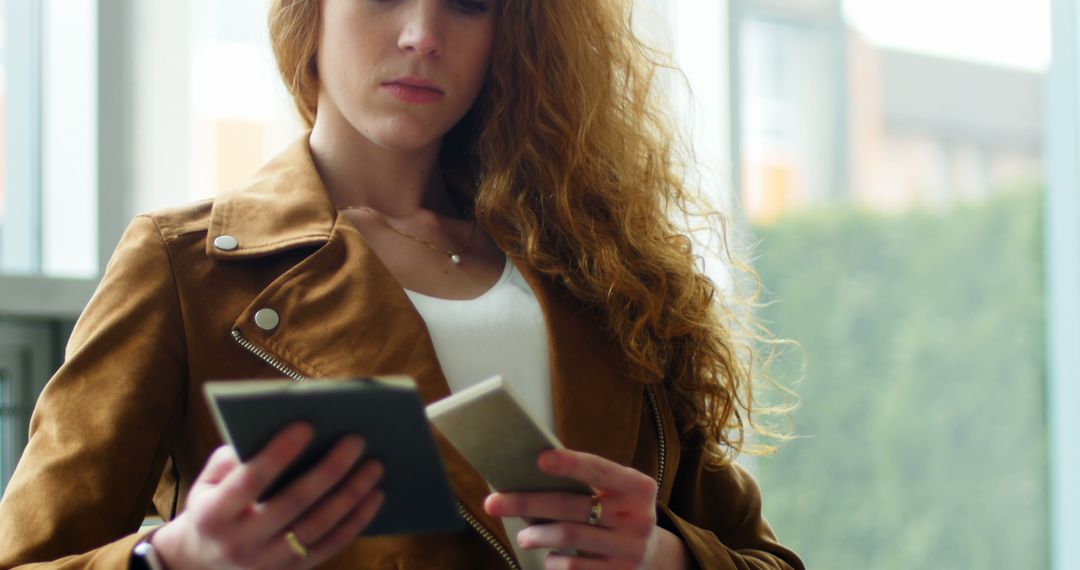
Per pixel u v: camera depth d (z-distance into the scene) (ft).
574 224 5.46
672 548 4.76
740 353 6.21
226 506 3.26
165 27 8.74
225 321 4.61
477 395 3.57
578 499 4.07
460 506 4.51
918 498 14.57
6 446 8.18
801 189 13.79
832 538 14.23
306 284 4.71
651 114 6.13
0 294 8.02
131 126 8.61
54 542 4.21
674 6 11.56
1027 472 14.99
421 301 4.92
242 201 4.92
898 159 14.49
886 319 14.48
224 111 9.00
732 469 5.80
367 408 3.17
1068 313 14.23
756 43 13.41
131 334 4.51
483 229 5.49
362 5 5.00
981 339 14.84
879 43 14.34
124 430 4.40
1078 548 14.33
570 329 5.13
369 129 5.05
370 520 3.43
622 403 5.11
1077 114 14.05
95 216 8.49
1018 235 15.07
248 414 3.12
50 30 8.57
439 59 5.04
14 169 8.48
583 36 5.76
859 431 14.34
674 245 5.73
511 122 5.66
